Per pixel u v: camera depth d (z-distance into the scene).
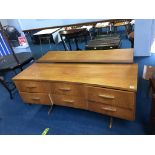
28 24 4.43
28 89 1.70
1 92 2.52
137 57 2.83
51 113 1.84
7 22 4.92
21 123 1.78
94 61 1.72
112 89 1.23
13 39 4.72
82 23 3.25
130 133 1.41
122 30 3.89
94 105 1.43
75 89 1.43
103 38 2.54
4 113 2.01
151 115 1.23
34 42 4.18
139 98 1.81
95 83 1.29
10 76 2.94
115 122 1.55
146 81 2.04
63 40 3.37
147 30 2.58
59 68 1.74
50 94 1.62
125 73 1.39
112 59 1.68
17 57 2.36
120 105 1.28
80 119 1.68
